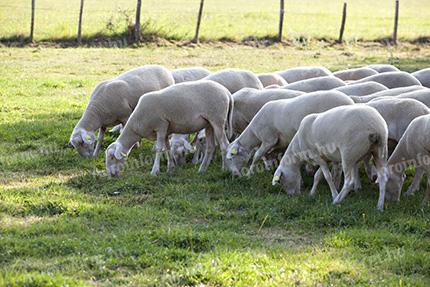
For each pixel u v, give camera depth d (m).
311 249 8.59
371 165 11.35
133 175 12.05
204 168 12.21
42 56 26.02
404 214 9.79
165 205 10.32
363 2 49.06
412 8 46.16
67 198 10.47
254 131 11.89
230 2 45.69
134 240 8.64
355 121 9.66
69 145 13.91
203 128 12.02
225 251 8.25
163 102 11.62
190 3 43.31
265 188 11.23
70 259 7.92
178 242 8.56
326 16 39.66
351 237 8.87
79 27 28.89
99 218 9.55
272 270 7.74
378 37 32.09
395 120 11.12
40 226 9.04
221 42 30.53
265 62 25.66
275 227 9.53
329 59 26.83
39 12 35.44
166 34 30.36
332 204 10.10
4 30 29.98
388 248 8.52
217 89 11.90
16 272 7.49
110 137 14.41
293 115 11.34
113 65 24.38
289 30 33.03
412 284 7.47
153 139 12.09
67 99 18.48
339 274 7.75
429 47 30.67
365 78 14.02
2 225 9.20
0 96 18.62
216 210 10.09
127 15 30.27
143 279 7.52
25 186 11.24
